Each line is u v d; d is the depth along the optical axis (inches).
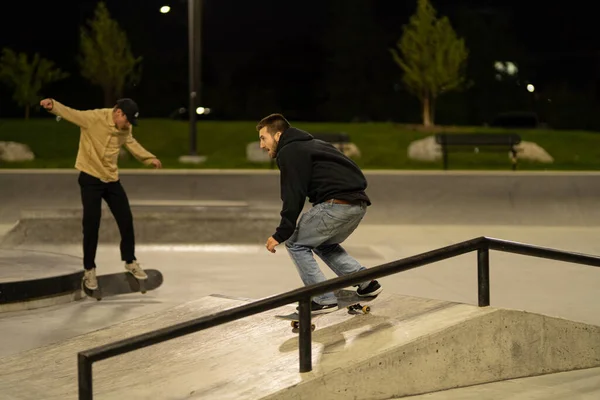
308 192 238.2
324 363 211.6
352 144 943.0
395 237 536.4
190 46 909.2
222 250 475.5
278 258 453.1
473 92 1429.6
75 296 347.3
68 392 220.8
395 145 986.7
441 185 677.3
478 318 233.5
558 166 910.4
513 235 547.8
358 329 233.8
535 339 245.1
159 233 486.9
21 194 680.4
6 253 388.2
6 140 996.6
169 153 975.6
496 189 671.1
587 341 255.3
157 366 229.3
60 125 1056.2
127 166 891.4
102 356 169.5
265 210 496.7
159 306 339.9
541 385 236.1
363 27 1503.4
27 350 267.6
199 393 205.0
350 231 240.5
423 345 222.4
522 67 1499.8
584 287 379.2
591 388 234.1
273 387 201.3
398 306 251.4
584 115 1307.8
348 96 1509.6
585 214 626.5
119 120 329.1
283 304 199.0
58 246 481.7
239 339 243.0
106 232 489.7
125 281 348.2
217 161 915.4
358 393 211.6
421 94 1119.6
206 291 370.0
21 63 1114.1
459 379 231.0
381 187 671.8
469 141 888.3
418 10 1091.3
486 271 241.4
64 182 701.9
